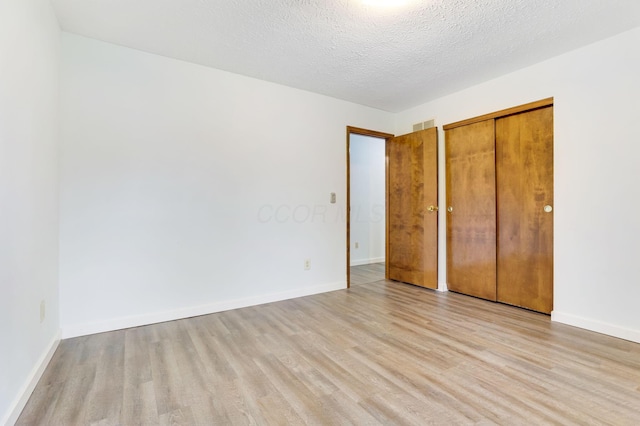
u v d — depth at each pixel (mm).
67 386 1745
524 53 2691
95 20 2246
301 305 3246
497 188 3268
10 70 1469
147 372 1897
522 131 3053
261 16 2176
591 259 2541
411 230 4121
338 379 1819
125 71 2615
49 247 2098
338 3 2018
